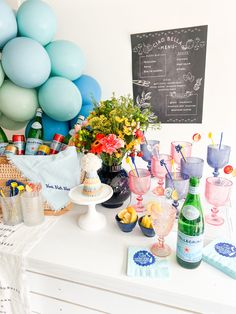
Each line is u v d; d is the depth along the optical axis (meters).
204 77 1.24
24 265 0.76
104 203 1.01
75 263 0.71
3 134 1.18
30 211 0.91
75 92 1.11
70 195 0.88
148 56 1.28
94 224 0.88
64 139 1.13
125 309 0.70
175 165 1.16
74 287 0.74
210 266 0.69
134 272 0.66
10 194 0.92
